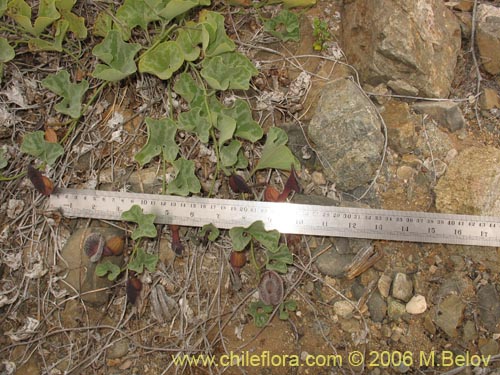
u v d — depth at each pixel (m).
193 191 0.48
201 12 0.52
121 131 0.51
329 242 0.50
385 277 0.50
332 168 0.51
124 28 0.51
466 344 0.49
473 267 0.50
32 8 0.53
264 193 0.50
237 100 0.50
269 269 0.48
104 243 0.47
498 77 0.55
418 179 0.52
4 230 0.48
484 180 0.50
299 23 0.56
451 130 0.53
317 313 0.49
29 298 0.48
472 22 0.55
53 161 0.49
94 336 0.48
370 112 0.51
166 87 0.52
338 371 0.48
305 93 0.53
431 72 0.52
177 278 0.49
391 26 0.51
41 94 0.51
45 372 0.47
